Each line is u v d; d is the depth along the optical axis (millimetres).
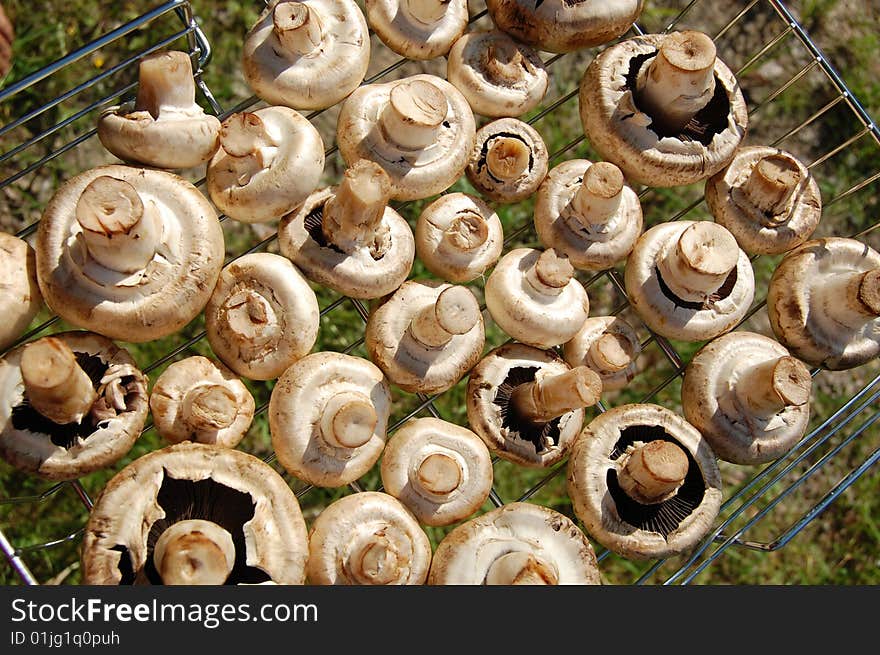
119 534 330
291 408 364
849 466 554
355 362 377
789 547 545
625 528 379
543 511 370
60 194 352
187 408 353
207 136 362
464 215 386
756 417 396
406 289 390
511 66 407
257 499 342
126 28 385
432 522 377
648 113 407
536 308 390
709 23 563
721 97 415
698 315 404
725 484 542
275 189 366
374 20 404
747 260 417
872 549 550
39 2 511
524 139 407
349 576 354
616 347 394
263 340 368
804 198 420
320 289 511
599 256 402
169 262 356
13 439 340
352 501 363
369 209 359
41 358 320
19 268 353
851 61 569
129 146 357
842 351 409
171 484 346
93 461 345
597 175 384
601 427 388
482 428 387
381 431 377
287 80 383
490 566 360
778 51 568
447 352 387
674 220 444
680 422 391
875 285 389
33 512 477
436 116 376
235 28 525
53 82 509
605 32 413
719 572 538
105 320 347
